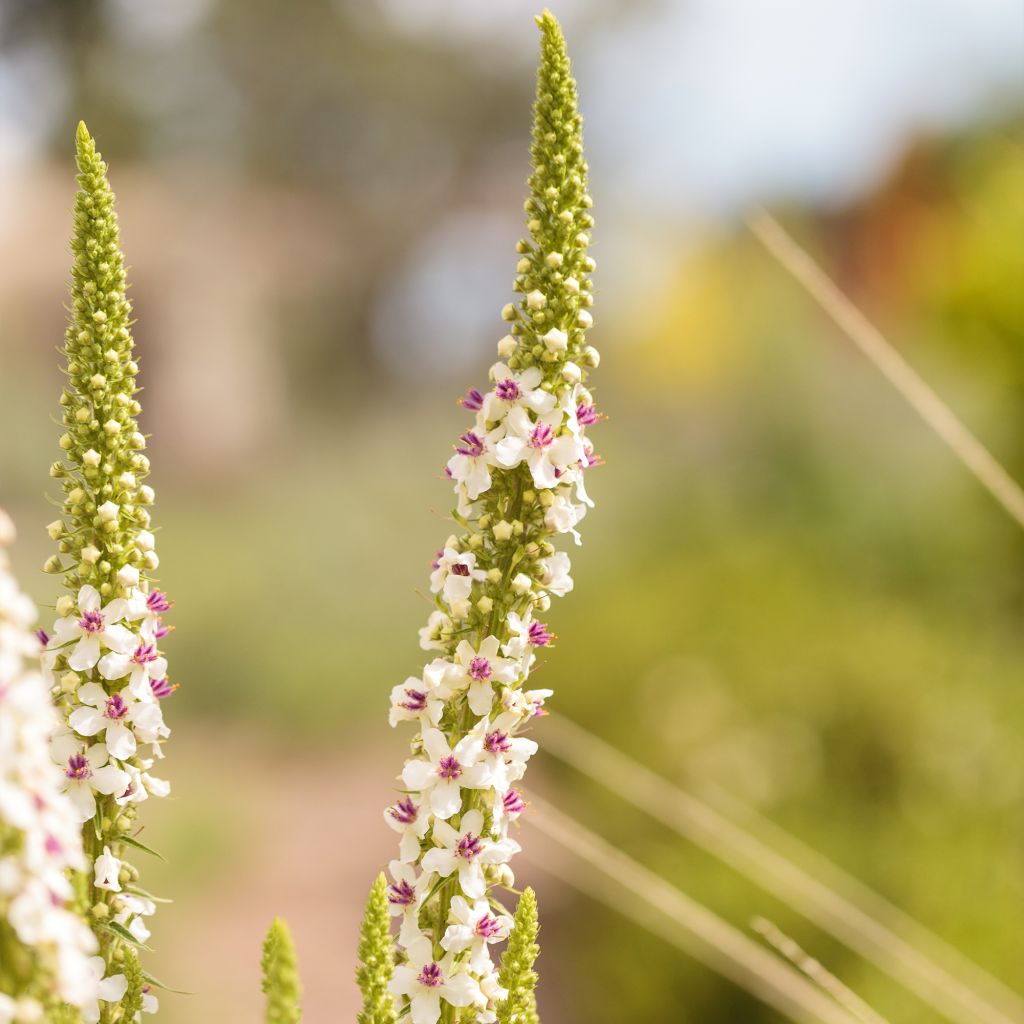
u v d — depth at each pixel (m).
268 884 12.41
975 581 10.49
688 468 20.97
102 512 1.95
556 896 10.34
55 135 38.94
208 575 24.02
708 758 9.46
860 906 7.24
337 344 45.00
